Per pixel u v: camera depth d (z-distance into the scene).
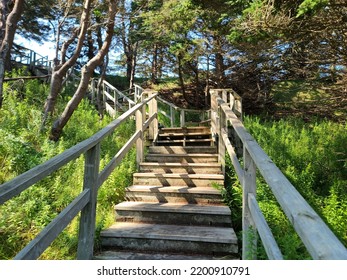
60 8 8.48
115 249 2.80
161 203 3.54
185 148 5.09
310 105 11.09
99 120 7.21
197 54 11.45
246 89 13.13
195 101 14.91
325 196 4.13
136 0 8.84
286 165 4.80
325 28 4.34
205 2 6.05
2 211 2.87
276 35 4.49
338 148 5.51
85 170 2.51
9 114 5.19
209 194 3.51
